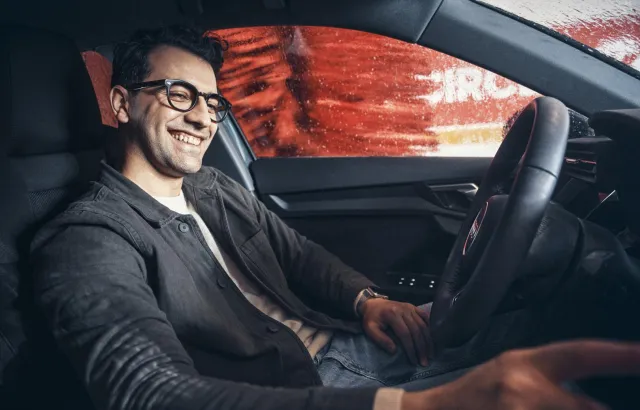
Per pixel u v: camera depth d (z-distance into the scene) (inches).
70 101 52.6
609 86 59.9
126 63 53.1
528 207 38.6
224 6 64.0
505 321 50.7
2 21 50.1
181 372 35.7
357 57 82.2
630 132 44.9
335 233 80.7
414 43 63.9
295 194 81.7
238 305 52.3
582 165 56.8
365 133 85.8
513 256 39.1
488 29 61.4
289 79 84.9
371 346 54.4
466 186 77.1
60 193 50.7
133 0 57.2
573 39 61.2
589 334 45.9
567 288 44.1
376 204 79.7
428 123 83.5
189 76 52.8
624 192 47.7
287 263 64.1
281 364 50.2
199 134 53.6
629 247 48.8
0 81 47.9
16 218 46.5
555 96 61.2
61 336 39.8
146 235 47.2
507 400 25.3
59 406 44.8
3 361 42.0
